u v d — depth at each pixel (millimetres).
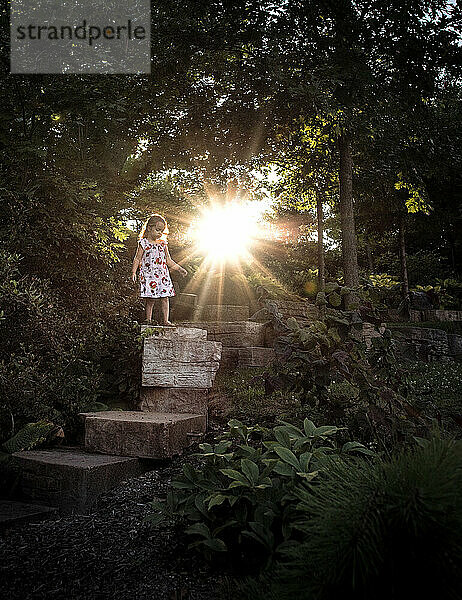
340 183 11492
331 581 1486
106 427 4105
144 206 10961
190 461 3992
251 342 9078
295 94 9156
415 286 21172
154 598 2133
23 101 7883
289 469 2334
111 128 9406
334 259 24797
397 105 11000
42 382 4754
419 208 12914
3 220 6523
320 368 3402
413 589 1420
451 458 1523
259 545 2389
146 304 6512
